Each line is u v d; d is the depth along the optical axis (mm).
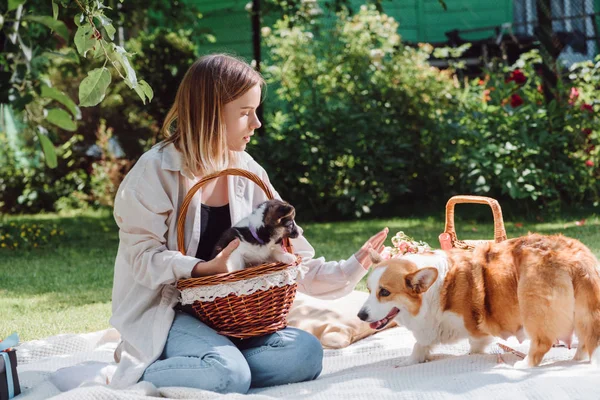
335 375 3531
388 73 10359
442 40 13008
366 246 3754
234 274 3121
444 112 10062
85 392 2848
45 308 5637
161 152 3441
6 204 12000
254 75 3502
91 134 11906
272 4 10383
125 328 3273
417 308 3479
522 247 3467
